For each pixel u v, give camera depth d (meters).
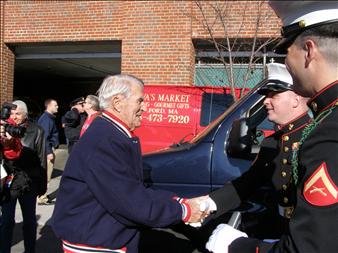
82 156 2.05
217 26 9.07
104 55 11.43
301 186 1.19
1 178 3.77
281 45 1.32
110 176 1.99
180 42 9.37
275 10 1.34
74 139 7.62
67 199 2.09
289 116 2.21
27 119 4.16
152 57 9.53
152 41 9.53
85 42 10.34
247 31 8.87
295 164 1.33
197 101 6.70
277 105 2.23
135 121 2.20
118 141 2.04
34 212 4.23
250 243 1.48
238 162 2.95
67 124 7.65
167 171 3.05
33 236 4.22
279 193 1.97
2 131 3.76
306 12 1.23
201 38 9.30
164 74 9.46
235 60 9.10
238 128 2.76
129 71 9.68
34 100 21.09
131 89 2.17
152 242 3.01
